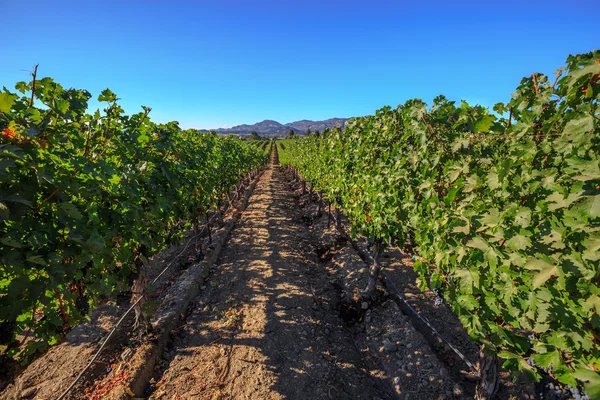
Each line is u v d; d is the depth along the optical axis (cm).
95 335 446
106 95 357
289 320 486
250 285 600
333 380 376
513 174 223
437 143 342
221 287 599
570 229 180
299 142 2048
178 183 530
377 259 536
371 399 362
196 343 441
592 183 162
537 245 201
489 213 232
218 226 973
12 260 196
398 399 364
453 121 341
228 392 353
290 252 793
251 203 1439
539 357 198
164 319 473
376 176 490
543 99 204
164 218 477
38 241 210
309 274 676
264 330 459
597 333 181
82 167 259
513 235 213
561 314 186
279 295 562
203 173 771
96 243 245
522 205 221
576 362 185
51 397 338
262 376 375
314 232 1005
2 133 203
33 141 229
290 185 2269
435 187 334
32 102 250
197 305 542
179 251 770
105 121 362
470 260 250
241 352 416
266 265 696
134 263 387
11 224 204
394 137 482
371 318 506
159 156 499
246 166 1783
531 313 201
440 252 291
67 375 368
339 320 521
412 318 504
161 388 361
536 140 208
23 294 207
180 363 402
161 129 524
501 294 227
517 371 221
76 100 303
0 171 182
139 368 372
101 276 291
